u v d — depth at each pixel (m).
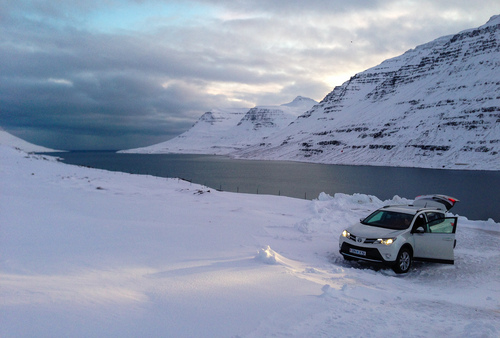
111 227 12.62
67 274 5.77
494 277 8.30
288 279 6.30
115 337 3.24
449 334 4.12
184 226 13.89
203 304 4.57
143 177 44.97
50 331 3.13
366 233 9.08
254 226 14.67
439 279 8.19
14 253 7.58
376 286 6.81
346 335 3.88
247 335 3.66
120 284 5.29
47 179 32.06
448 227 9.08
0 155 47.84
